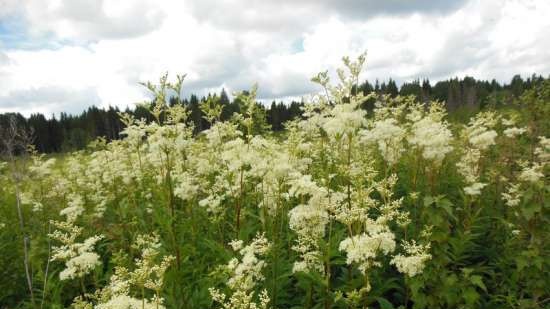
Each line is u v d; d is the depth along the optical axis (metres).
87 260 6.00
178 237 7.98
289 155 8.65
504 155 11.09
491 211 8.87
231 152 8.55
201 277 7.07
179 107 9.11
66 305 7.74
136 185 13.52
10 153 8.98
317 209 6.13
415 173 9.23
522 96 13.66
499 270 7.48
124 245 8.97
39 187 13.20
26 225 11.15
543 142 10.10
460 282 6.30
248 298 4.53
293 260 7.51
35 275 7.93
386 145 9.93
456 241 6.55
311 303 6.64
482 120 11.09
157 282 4.79
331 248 6.26
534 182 7.13
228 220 9.85
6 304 8.11
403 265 5.44
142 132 11.42
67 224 6.53
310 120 11.13
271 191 8.38
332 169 10.68
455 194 9.87
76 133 61.09
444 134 8.95
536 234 6.89
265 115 11.90
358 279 5.91
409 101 14.42
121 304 4.55
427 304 6.20
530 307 6.07
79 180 14.34
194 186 9.28
